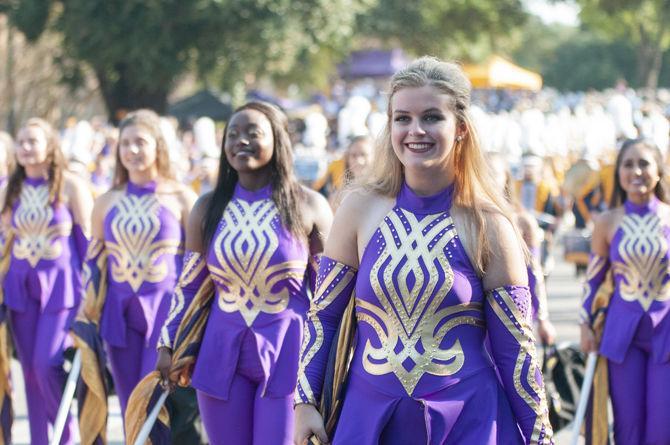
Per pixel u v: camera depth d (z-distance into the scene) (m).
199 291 5.64
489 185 3.91
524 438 3.88
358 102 13.56
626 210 6.63
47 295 7.39
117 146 6.87
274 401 5.45
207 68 30.50
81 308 6.75
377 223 3.95
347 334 4.03
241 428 5.49
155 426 5.90
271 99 40.66
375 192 4.00
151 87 31.30
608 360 6.58
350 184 4.14
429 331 3.86
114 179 6.95
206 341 5.55
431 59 3.92
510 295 3.86
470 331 3.89
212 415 5.50
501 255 3.85
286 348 5.50
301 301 5.60
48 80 41.62
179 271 6.82
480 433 3.82
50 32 32.16
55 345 7.33
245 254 5.50
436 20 44.22
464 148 3.89
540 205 12.98
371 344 3.94
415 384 3.84
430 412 3.80
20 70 41.94
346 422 3.92
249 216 5.58
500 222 3.86
